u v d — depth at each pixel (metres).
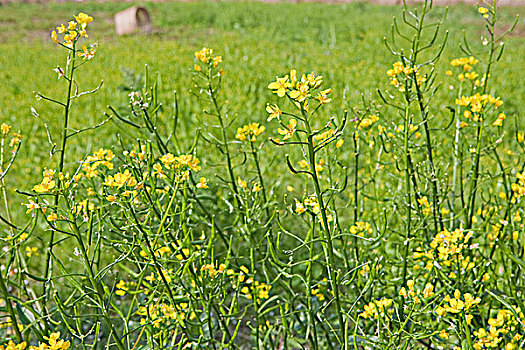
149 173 2.19
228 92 7.18
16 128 5.93
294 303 3.03
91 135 5.66
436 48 10.21
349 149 4.90
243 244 3.44
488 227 3.21
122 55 10.90
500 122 2.44
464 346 1.99
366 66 9.19
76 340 2.81
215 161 4.71
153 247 2.12
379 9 21.45
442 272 2.34
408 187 2.48
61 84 8.31
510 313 2.10
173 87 7.55
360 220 3.15
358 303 2.66
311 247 2.26
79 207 2.04
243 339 3.16
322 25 16.23
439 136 4.61
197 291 2.36
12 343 1.77
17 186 4.64
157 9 21.00
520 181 2.32
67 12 20.88
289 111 5.84
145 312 2.32
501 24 14.54
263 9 20.33
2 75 9.35
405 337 2.05
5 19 18.81
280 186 4.33
